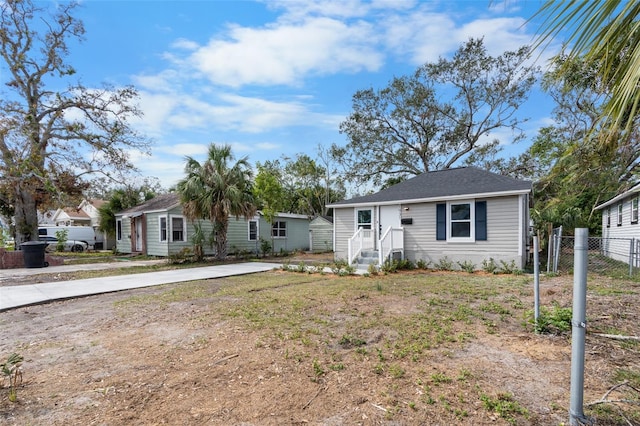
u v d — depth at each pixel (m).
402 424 2.31
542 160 19.12
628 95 1.50
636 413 2.32
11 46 16.45
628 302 5.47
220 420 2.40
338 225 13.89
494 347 3.71
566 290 6.62
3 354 3.77
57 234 21.66
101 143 17.56
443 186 12.32
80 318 5.39
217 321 4.97
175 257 14.59
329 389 2.84
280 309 5.62
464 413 2.42
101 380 3.06
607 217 16.17
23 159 15.45
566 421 2.29
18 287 8.34
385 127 25.17
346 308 5.63
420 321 4.75
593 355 3.42
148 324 4.93
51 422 2.38
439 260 11.35
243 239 19.45
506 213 10.18
